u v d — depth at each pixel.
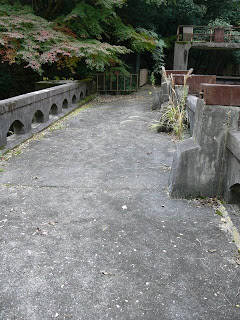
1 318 1.83
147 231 2.77
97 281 2.15
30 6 12.01
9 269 2.26
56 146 5.43
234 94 3.14
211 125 3.23
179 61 16.31
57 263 2.33
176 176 3.39
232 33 17.89
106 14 12.29
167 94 7.65
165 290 2.08
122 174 4.15
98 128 6.84
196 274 2.23
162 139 5.91
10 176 4.02
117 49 11.24
